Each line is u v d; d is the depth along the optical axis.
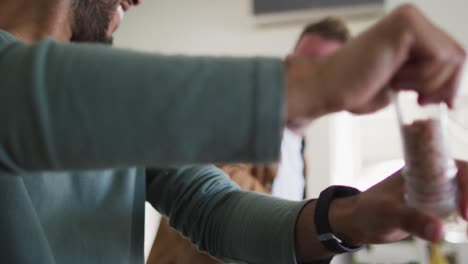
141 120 0.52
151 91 0.52
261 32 3.02
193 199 0.95
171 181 0.98
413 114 0.58
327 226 0.75
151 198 1.02
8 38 0.66
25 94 0.52
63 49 0.54
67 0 0.82
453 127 0.61
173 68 0.53
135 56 0.54
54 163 0.53
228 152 0.52
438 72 0.53
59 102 0.52
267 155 0.52
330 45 2.07
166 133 0.52
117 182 0.87
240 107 0.51
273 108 0.51
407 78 0.54
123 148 0.52
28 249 0.72
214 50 3.09
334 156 2.85
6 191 0.71
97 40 0.87
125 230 0.86
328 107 0.52
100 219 0.83
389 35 0.51
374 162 3.22
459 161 0.63
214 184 0.97
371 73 0.51
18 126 0.52
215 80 0.52
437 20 2.72
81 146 0.52
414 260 2.90
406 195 0.63
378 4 2.77
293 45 2.95
